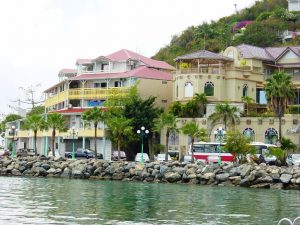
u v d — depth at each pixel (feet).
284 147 291.99
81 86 401.29
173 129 309.63
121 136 336.49
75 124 382.42
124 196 179.73
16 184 224.74
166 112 367.04
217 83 359.66
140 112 344.69
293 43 528.22
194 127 292.61
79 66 411.54
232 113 318.04
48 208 141.38
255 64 382.01
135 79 378.94
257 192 209.87
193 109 342.85
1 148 470.80
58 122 343.67
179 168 256.93
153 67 408.46
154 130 326.44
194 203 162.61
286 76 309.63
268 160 274.77
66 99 398.01
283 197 188.14
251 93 374.43
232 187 235.40
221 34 593.01
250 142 276.21
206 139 304.71
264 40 543.80
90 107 385.29
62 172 282.15
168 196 183.21
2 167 295.69
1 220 117.70
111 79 388.98
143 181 260.62
